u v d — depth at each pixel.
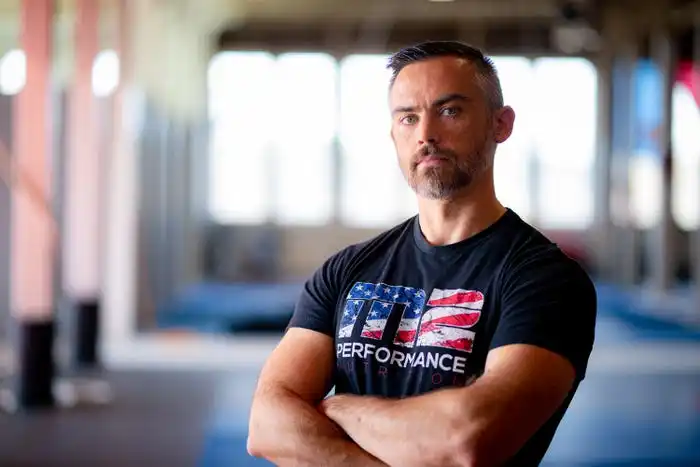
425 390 1.42
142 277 9.81
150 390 6.41
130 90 8.40
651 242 15.97
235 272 16.78
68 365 7.40
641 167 15.53
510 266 1.45
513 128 1.56
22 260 5.79
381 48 15.79
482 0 12.86
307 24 15.73
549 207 16.62
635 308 12.18
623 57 15.05
